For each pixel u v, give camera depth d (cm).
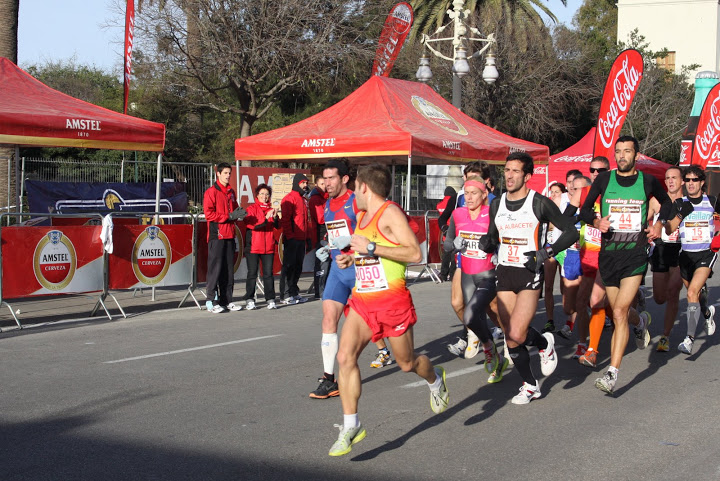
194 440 514
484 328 648
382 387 664
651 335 929
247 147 1456
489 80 1805
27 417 567
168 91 2847
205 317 1047
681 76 3681
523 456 486
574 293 856
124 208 1636
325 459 479
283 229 1169
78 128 1148
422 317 1038
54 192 1545
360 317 468
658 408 604
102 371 717
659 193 658
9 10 1706
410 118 1468
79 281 993
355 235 463
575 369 746
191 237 1113
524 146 1611
